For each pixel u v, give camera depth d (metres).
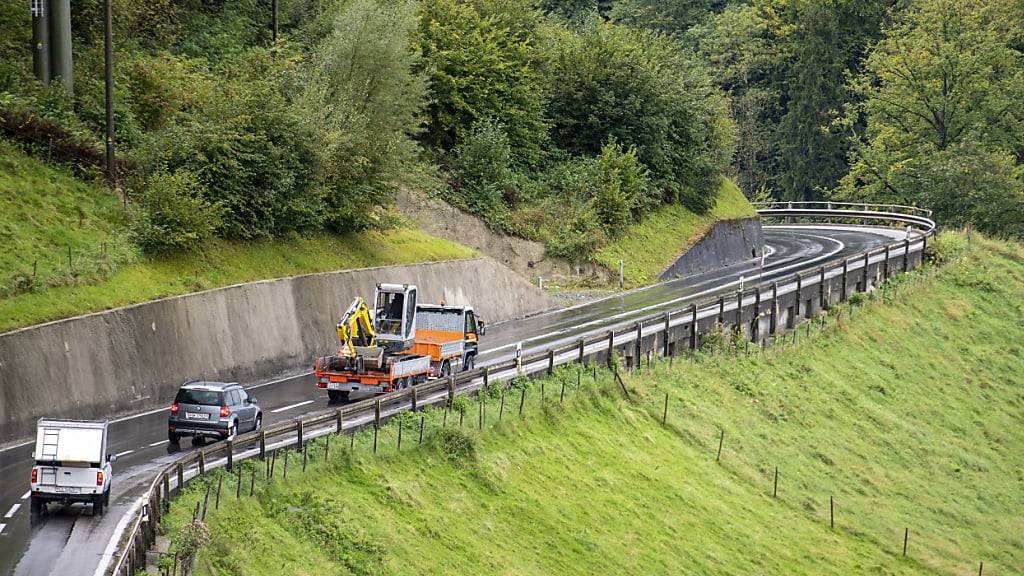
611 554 31.28
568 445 36.28
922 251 70.00
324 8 69.81
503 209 66.12
